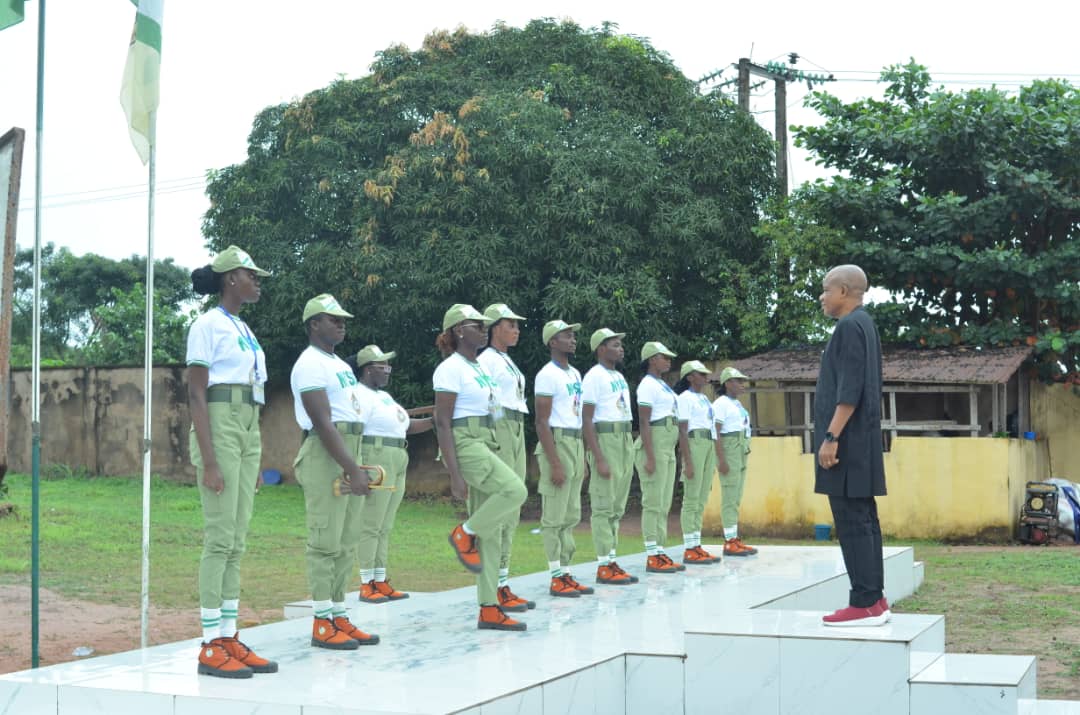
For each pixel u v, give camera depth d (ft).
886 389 57.67
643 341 63.26
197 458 17.51
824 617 20.01
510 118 63.46
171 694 16.07
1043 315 61.82
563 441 27.02
